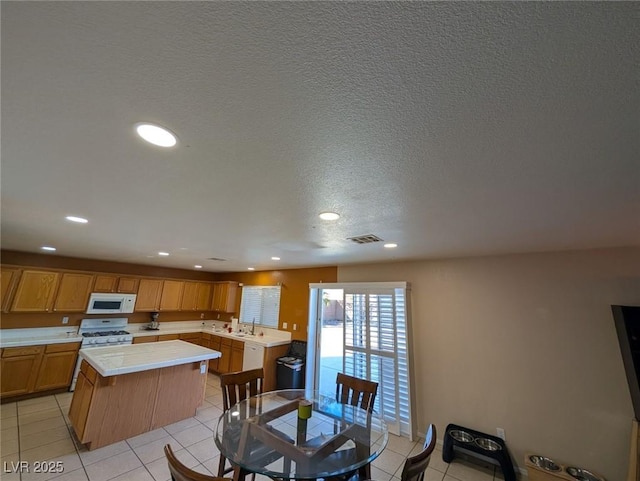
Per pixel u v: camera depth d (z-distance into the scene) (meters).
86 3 0.56
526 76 0.72
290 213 1.98
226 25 0.60
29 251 4.46
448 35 0.61
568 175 1.26
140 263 5.61
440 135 1.00
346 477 2.05
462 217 1.91
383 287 3.88
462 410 3.14
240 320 6.26
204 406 4.03
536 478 2.42
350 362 3.98
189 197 1.75
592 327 2.57
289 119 0.94
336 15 0.57
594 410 2.46
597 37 0.60
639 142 0.98
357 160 1.21
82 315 5.00
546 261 2.90
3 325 4.24
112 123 1.00
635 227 1.96
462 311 3.34
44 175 1.48
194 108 0.90
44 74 0.77
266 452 1.89
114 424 2.97
